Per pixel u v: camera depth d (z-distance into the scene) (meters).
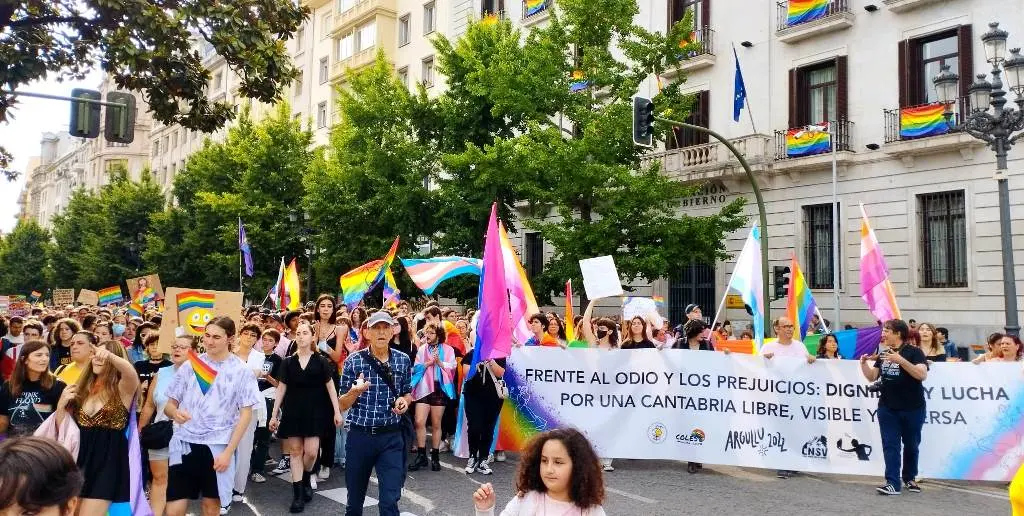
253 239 30.02
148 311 14.29
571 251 19.36
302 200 25.06
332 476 8.66
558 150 18.55
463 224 22.81
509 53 20.61
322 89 43.72
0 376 8.23
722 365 9.05
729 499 7.69
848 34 20.56
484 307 7.95
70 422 5.17
